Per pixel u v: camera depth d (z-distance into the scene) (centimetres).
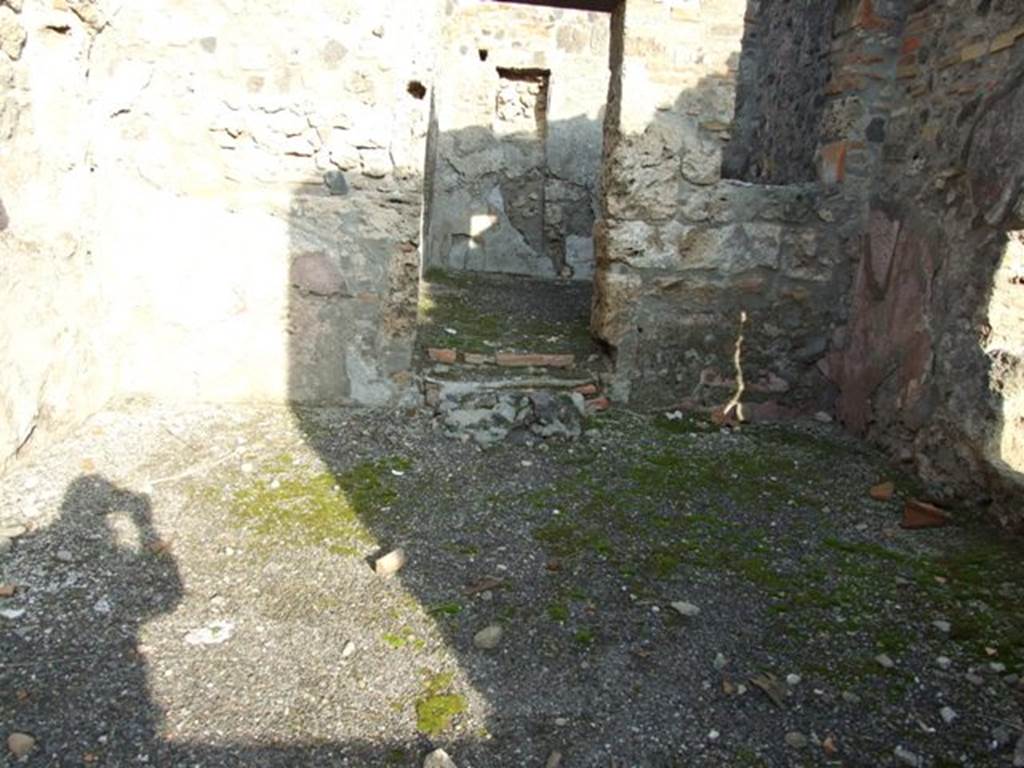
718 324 369
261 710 179
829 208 364
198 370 335
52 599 210
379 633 209
